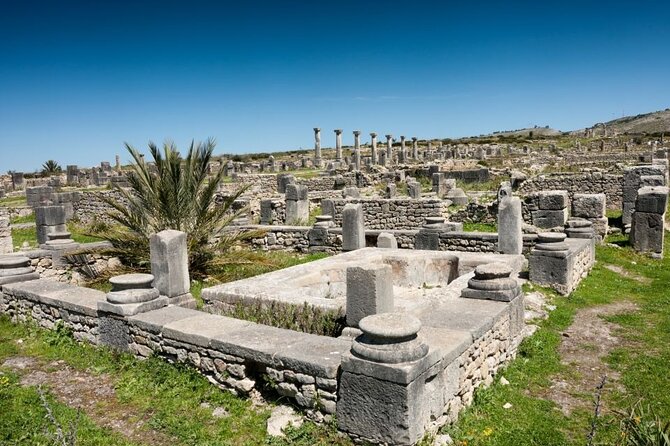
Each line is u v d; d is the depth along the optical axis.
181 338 5.97
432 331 5.52
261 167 47.41
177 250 8.41
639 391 5.92
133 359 6.54
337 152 49.97
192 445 4.73
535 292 9.66
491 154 55.84
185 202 11.29
